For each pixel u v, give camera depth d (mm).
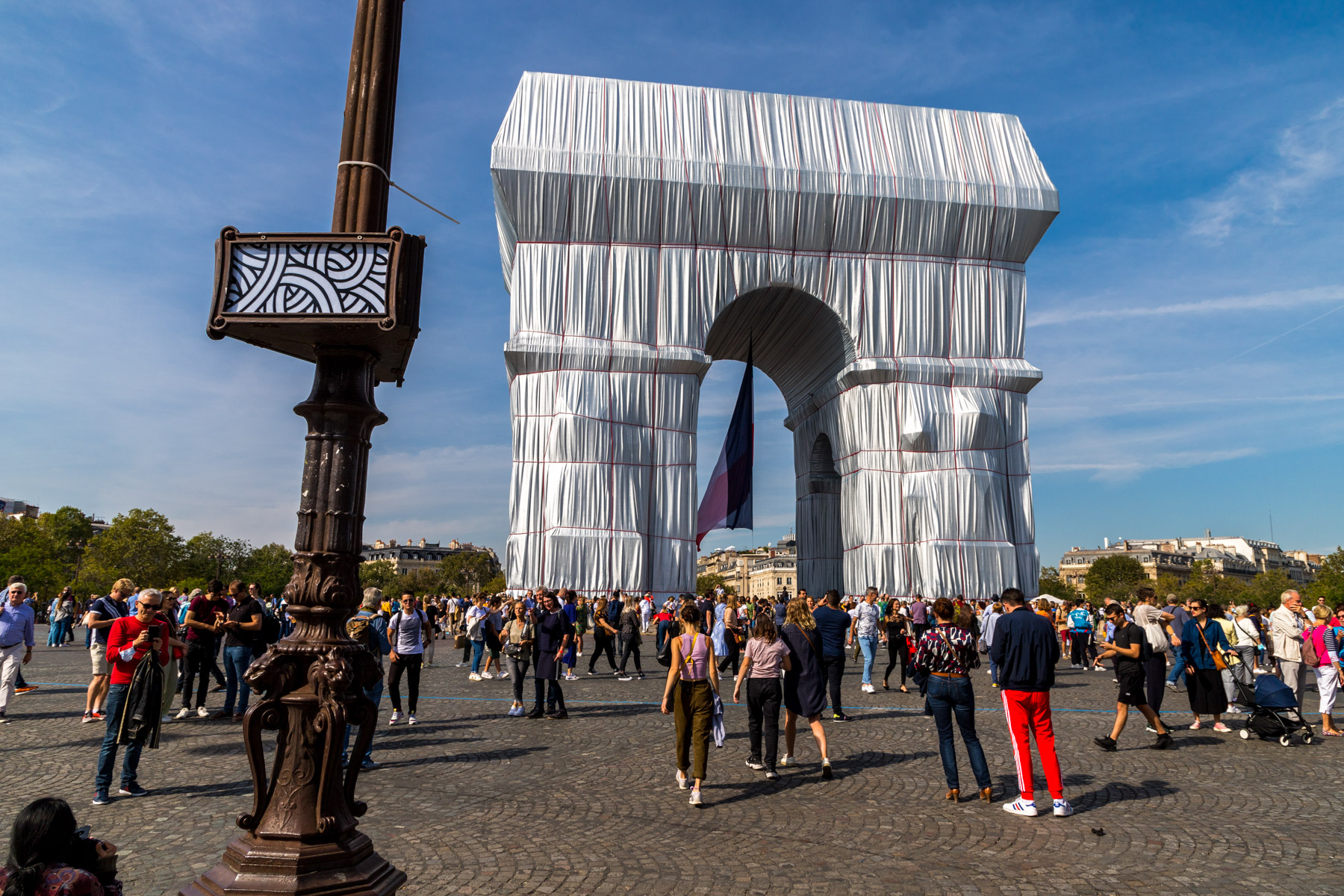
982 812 7426
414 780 8609
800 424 49500
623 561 35344
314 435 3828
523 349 36125
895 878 5707
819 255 39438
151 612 7980
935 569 37844
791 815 7305
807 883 5602
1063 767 9508
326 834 3432
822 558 46719
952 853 6277
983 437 39250
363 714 3652
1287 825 7086
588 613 28969
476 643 19312
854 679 19641
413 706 12352
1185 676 13211
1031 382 40250
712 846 6387
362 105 4031
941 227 39938
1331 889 5547
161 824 6879
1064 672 22562
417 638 12500
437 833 6676
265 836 3396
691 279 37938
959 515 38500
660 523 36531
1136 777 9000
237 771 8938
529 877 5637
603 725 12305
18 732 11273
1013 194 39938
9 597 12547
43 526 112250
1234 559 182875
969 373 39719
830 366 43500
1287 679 12289
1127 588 132125
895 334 39750
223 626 12906
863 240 39656
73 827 3438
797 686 9070
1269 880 5711
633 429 36656
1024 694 7457
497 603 20688
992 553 38375
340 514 3744
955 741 10906
